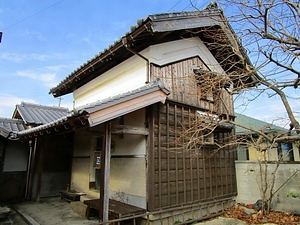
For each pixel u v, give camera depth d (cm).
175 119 587
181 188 562
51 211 608
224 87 559
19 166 771
